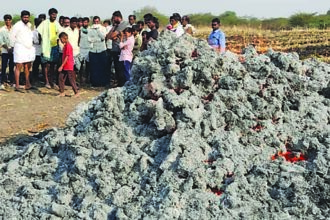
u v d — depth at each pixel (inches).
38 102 457.7
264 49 842.2
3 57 508.4
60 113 423.2
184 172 215.6
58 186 226.7
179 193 208.1
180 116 237.9
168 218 197.2
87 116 266.4
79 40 522.3
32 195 224.2
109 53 529.3
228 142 227.5
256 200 207.0
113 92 258.5
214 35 436.8
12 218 215.8
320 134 234.2
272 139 234.2
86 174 226.2
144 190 216.4
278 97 251.0
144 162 224.7
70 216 211.3
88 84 538.3
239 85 247.6
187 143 225.9
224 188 211.8
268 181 212.5
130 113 250.8
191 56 261.9
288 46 893.8
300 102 252.8
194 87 249.0
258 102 244.2
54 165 241.8
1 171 250.8
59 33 500.1
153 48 269.6
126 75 483.2
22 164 250.8
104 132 244.7
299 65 277.9
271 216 199.3
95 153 234.2
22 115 414.6
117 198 213.9
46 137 258.8
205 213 199.3
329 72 298.0
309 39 997.2
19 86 501.7
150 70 255.8
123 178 222.1
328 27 1346.0
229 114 238.7
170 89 249.0
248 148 230.4
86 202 215.0
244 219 197.9
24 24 490.3
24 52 489.4
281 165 217.5
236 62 259.1
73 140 243.0
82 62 527.8
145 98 253.4
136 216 203.8
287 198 206.5
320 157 215.9
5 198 229.1
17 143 303.3
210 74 249.4
